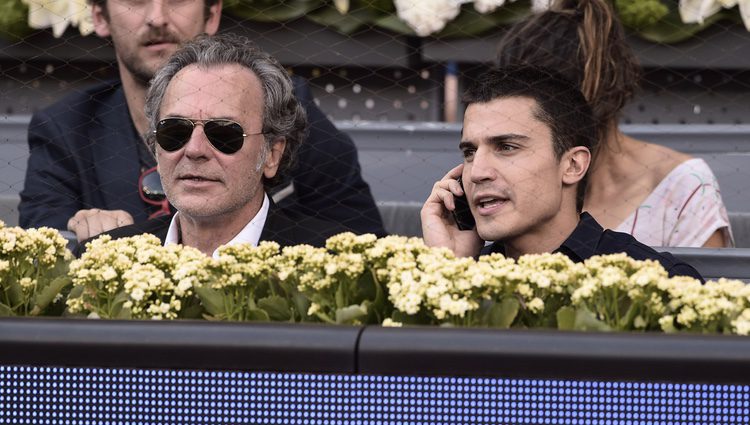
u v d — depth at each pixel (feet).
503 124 27.96
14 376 22.25
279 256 24.02
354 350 21.09
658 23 40.32
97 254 24.09
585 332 20.84
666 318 21.94
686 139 39.24
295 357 21.26
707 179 35.73
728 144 39.04
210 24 39.11
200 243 30.25
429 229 29.84
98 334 21.63
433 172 39.63
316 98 43.70
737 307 22.09
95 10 39.17
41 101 43.04
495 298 22.75
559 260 23.13
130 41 37.06
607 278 22.11
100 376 22.08
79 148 37.52
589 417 21.17
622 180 35.99
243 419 21.86
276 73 30.30
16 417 22.30
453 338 20.93
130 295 23.56
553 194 28.27
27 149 40.37
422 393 21.49
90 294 23.95
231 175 29.04
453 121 42.96
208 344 21.44
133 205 37.27
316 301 23.31
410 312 22.06
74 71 43.01
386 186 39.88
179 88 29.14
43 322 21.89
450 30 40.01
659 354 20.40
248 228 30.30
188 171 28.81
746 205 38.70
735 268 30.22
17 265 24.79
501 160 28.14
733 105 42.34
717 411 20.93
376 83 43.34
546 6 38.09
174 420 21.98
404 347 20.98
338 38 40.40
